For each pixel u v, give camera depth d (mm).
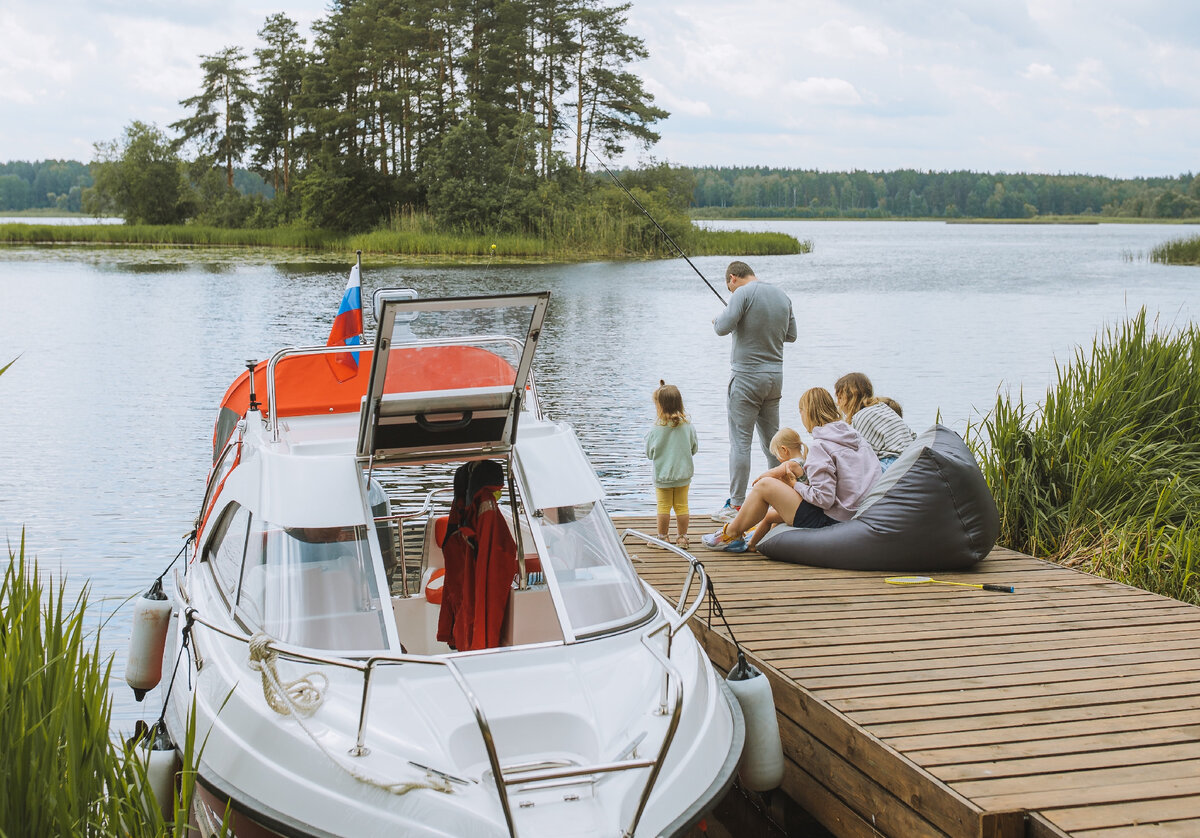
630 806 3084
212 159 84875
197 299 28031
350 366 5594
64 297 28438
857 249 67125
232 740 3443
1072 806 3242
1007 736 3781
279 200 75500
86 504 9258
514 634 4242
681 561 6453
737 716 3898
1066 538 6988
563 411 13352
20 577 3543
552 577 3910
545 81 64938
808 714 4195
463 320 21703
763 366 7383
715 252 57000
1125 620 5172
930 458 5949
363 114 68000
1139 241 82688
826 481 6223
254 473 4219
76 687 3291
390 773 3104
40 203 183875
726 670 4887
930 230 129125
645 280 36531
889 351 18516
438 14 64938
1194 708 4039
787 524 6484
